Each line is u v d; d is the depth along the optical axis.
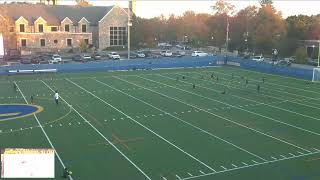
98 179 19.59
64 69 58.47
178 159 22.44
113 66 61.16
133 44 96.56
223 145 24.94
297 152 23.73
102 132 27.55
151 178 19.78
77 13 92.88
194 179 19.69
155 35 115.06
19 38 84.69
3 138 25.92
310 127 29.17
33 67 56.66
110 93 41.81
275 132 27.86
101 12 95.25
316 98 39.94
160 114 32.78
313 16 94.06
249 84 48.41
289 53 81.50
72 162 21.84
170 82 49.41
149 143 25.23
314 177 20.09
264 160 22.38
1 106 35.25
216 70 61.94
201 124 29.81
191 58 67.81
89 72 58.81
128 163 21.80
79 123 29.84
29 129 28.16
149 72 59.12
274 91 43.69
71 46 89.88
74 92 42.31
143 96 40.28
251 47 91.25
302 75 54.31
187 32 121.44
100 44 91.75
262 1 103.00
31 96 38.06
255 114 33.03
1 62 68.00
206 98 39.44
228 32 95.88
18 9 87.69
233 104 36.81
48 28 87.69
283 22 85.88
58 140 25.67
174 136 26.75
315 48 75.62
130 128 28.59
